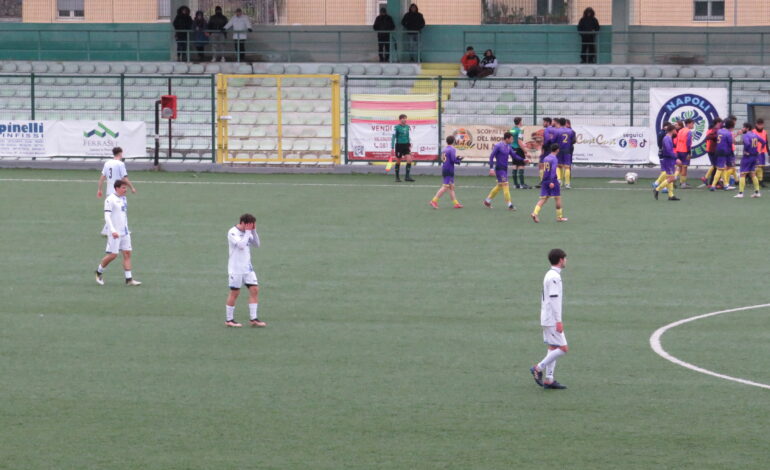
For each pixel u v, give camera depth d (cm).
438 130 14338
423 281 7838
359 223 10369
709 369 5641
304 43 18700
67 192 12388
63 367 5688
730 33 17188
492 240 9481
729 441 4541
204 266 8369
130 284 7731
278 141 14800
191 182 13450
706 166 14100
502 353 5953
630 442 4534
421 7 18400
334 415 4891
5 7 19050
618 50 17975
